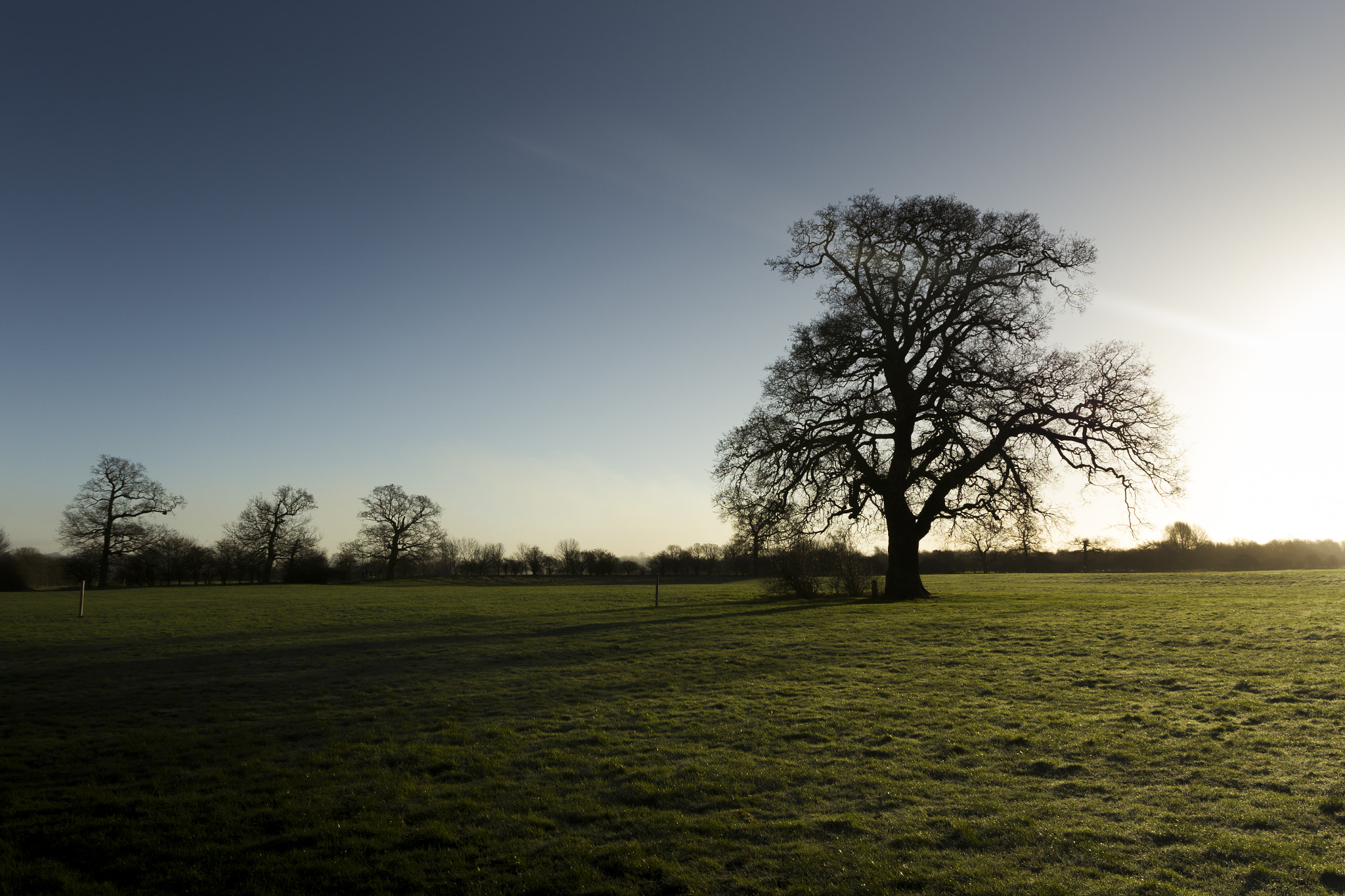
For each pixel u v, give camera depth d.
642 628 24.70
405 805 8.38
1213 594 31.83
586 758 9.96
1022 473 32.34
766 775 9.08
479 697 14.03
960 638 19.70
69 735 11.70
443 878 6.62
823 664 16.70
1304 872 6.23
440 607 38.81
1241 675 13.52
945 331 33.19
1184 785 8.32
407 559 93.56
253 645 22.50
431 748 10.52
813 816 7.79
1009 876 6.36
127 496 76.38
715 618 27.25
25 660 19.67
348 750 10.64
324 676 16.66
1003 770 9.10
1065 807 7.87
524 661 18.27
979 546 38.72
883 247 33.50
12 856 7.31
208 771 9.74
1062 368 31.02
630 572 96.31
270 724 12.23
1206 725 10.53
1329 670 13.37
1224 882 6.14
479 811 8.16
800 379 33.16
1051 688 13.40
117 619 32.34
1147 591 37.47
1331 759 8.84
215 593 58.97
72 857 7.33
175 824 7.95
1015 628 20.98
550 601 43.03
